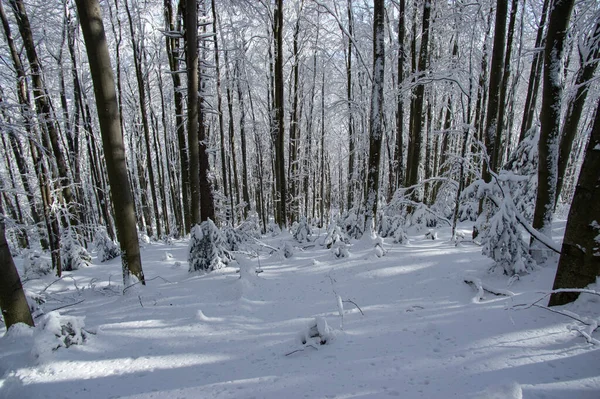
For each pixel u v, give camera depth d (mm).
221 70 17656
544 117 4543
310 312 4758
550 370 2453
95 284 7637
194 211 7332
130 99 20375
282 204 13922
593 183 3170
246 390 2725
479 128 10133
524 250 4672
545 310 3430
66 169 10312
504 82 9078
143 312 5137
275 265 7719
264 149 26688
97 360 3613
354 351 3260
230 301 5375
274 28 13086
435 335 3387
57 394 2996
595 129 3174
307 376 2840
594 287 3180
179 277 7145
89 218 17891
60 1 11109
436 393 2328
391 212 11422
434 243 8172
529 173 6113
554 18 4219
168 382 3055
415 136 11000
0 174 14828
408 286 5305
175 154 23344
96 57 5125
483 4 8641
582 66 5066
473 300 4195
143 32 15492
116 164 5555
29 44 8250
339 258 7242
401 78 11914
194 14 6852
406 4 13312
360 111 12711
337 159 33250
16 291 4312
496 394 2061
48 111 9211
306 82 21266
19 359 3656
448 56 10023
